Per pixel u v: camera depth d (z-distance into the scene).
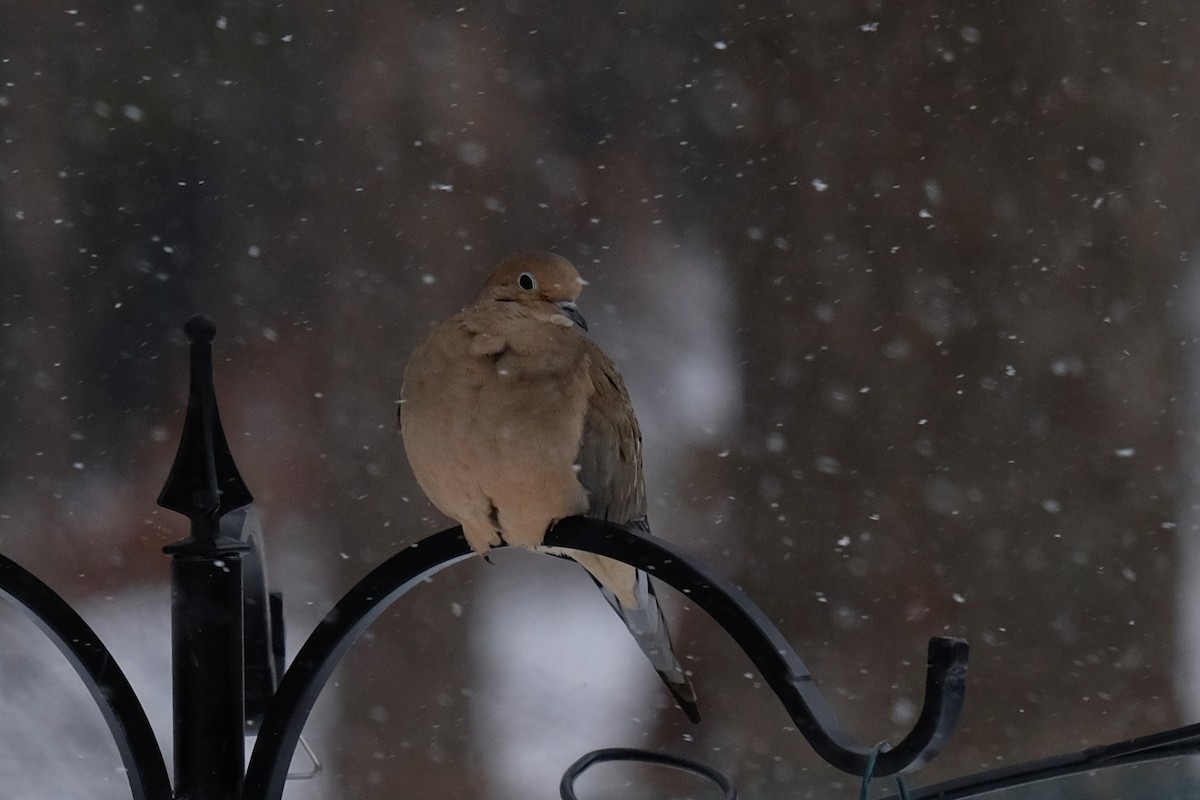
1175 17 12.05
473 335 5.66
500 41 15.34
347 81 15.72
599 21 15.17
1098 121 12.12
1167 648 11.79
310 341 15.48
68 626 3.71
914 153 12.50
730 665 13.02
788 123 12.97
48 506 16.86
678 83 14.82
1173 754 3.46
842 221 12.67
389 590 3.84
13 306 17.02
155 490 16.98
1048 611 11.87
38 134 16.91
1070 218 12.13
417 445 5.72
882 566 12.23
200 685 3.79
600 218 14.94
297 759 12.74
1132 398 11.91
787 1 13.05
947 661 3.06
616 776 12.47
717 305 13.53
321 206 15.68
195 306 16.67
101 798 11.06
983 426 12.09
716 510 13.03
